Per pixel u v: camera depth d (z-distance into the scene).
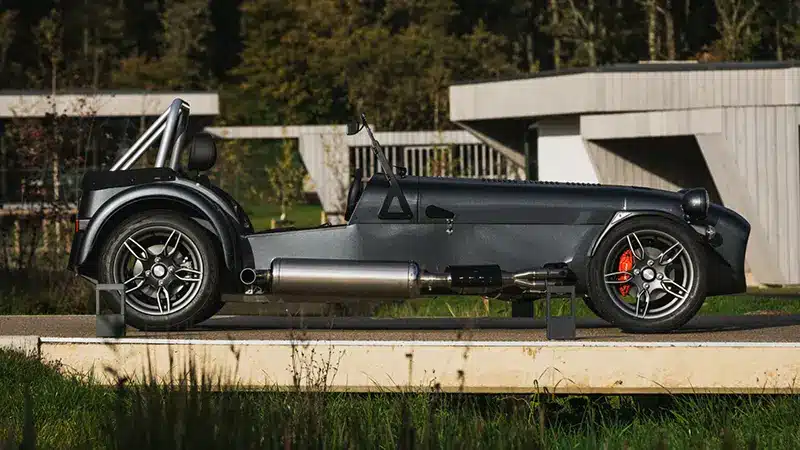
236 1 101.38
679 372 8.45
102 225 9.75
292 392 8.12
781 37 61.19
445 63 68.75
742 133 21.69
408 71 66.38
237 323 11.45
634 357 8.45
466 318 12.19
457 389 8.49
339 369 8.54
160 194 9.80
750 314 12.59
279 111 71.00
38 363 8.75
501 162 35.97
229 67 100.12
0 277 16.81
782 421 8.10
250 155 50.69
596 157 24.72
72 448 7.09
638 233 9.70
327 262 9.66
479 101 28.78
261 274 9.65
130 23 97.31
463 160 37.44
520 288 9.69
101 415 7.89
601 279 9.69
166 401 7.20
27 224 18.86
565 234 9.84
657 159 25.33
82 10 90.56
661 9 66.19
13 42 84.94
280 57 70.62
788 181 21.70
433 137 37.81
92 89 34.41
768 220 21.73
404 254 9.88
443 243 9.88
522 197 9.91
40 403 8.12
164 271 9.80
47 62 78.81
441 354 8.51
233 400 7.39
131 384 8.44
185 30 90.69
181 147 10.70
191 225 9.78
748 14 60.25
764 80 25.56
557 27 72.62
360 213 9.92
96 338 8.84
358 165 36.88
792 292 19.53
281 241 9.96
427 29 76.25
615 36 70.31
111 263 9.73
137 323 9.73
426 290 9.68
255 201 50.56
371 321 11.91
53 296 15.48
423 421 7.70
